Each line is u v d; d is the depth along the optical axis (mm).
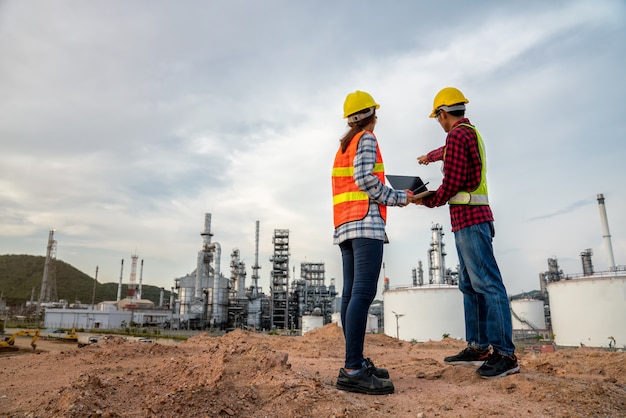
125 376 3773
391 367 4949
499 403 3047
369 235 3496
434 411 2877
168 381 3373
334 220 3852
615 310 48406
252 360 3627
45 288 115312
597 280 49906
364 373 3361
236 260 94375
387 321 61312
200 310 79438
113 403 2846
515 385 3408
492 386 3545
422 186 4320
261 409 2758
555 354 5965
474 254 4066
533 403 3045
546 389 3221
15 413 2781
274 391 2971
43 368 4895
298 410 2693
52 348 49781
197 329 78188
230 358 3625
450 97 4461
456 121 4445
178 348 6250
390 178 4336
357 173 3502
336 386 3453
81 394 2816
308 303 83312
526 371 4215
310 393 2904
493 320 3900
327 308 84062
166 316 88750
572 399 3031
